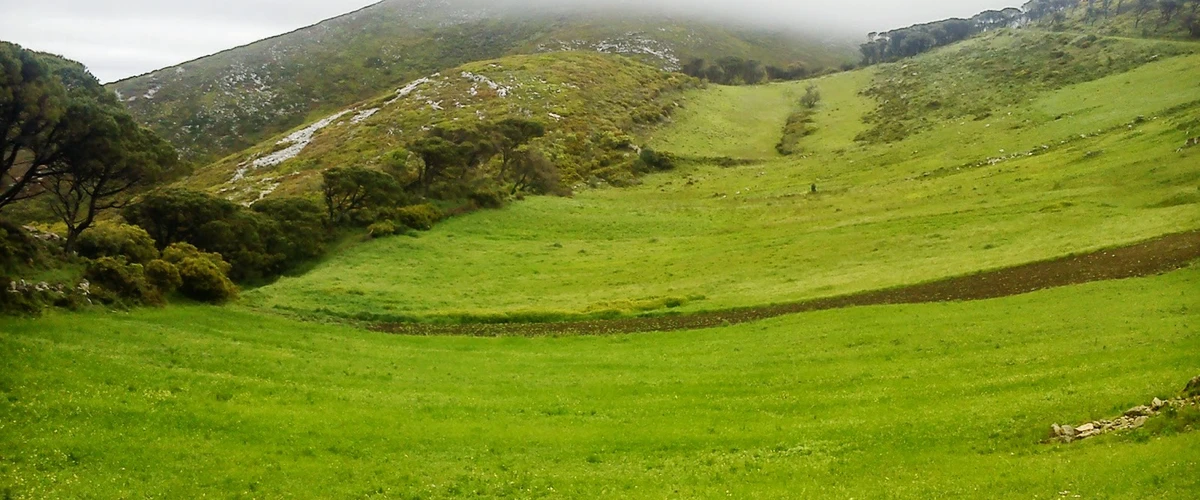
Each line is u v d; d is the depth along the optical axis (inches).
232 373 1257.4
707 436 1031.6
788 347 1568.7
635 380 1392.7
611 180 4618.6
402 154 3912.4
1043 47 6422.2
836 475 832.3
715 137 5821.9
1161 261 1882.4
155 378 1131.3
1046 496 664.4
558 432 1072.8
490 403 1240.2
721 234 3166.8
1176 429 764.0
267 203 3068.4
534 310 2162.9
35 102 1542.8
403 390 1300.4
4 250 1406.3
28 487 756.6
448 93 6437.0
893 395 1155.3
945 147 4301.2
